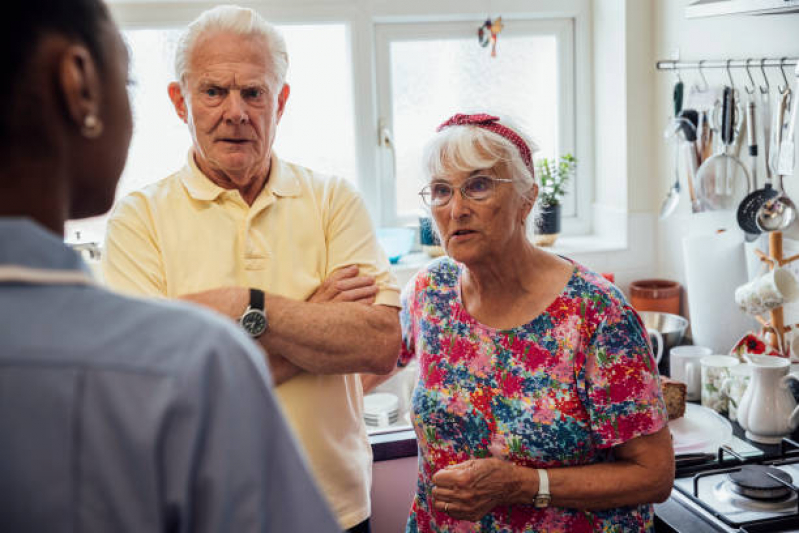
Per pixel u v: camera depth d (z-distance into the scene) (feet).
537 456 4.35
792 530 4.95
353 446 4.97
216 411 1.77
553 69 9.62
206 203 4.83
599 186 9.64
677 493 5.46
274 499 1.86
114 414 1.70
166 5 8.54
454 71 9.45
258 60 4.56
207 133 4.59
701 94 7.71
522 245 4.46
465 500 4.14
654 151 8.93
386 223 9.62
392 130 9.44
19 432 1.68
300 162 9.23
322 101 9.14
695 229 8.27
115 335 1.76
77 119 1.86
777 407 6.01
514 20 9.39
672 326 8.12
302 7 8.76
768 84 7.04
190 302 4.47
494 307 4.51
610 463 4.30
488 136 4.28
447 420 4.58
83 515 1.69
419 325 4.79
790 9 5.90
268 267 4.83
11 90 1.75
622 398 4.22
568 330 4.32
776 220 6.86
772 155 6.84
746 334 7.13
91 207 2.05
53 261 1.81
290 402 4.72
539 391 4.36
